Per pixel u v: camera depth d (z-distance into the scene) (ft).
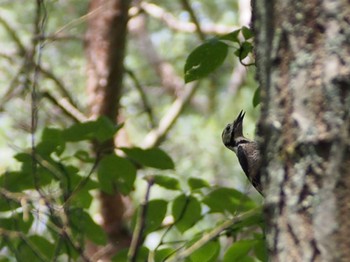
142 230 23.12
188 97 59.26
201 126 62.90
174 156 60.70
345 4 18.08
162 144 57.47
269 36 18.74
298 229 17.46
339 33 17.95
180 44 70.90
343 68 17.72
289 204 17.69
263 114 18.56
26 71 32.65
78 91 62.03
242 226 27.53
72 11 59.72
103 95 49.60
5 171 29.01
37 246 28.43
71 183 29.66
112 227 47.24
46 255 28.35
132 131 63.36
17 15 61.21
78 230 27.35
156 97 68.80
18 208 28.58
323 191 17.31
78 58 62.34
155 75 70.49
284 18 18.53
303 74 18.04
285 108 18.17
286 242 17.61
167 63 70.49
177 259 23.80
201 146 61.52
